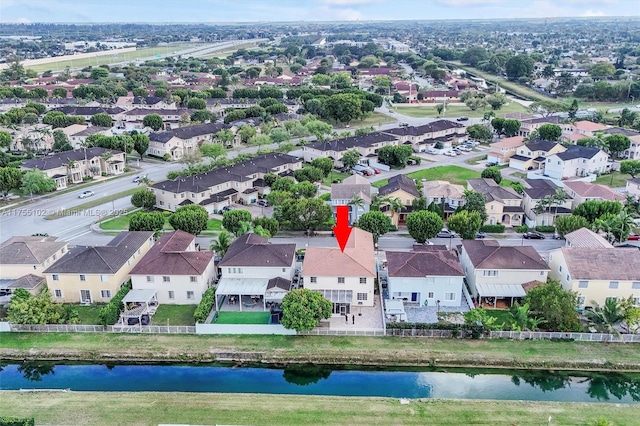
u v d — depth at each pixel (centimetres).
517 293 7912
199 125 19400
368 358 6938
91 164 15075
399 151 15950
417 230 9838
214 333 7456
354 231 9431
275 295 7894
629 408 5925
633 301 7419
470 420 5731
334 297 8000
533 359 6819
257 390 6456
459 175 15325
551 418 5741
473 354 6931
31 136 17825
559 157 14525
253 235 9219
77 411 5919
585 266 7844
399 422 5706
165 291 8212
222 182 13075
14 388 6525
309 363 6931
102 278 8169
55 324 7606
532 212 11381
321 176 14050
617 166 16100
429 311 7969
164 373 6788
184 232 9669
